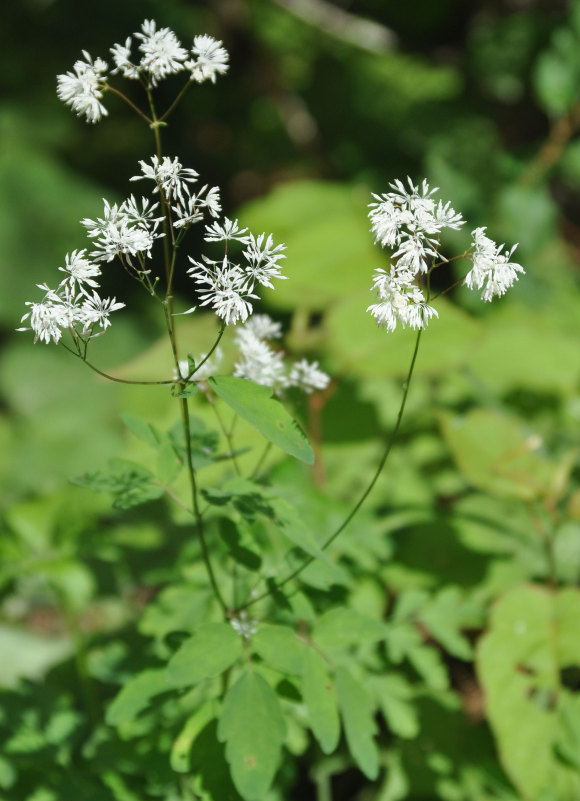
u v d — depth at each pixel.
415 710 0.75
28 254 1.56
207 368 0.61
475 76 2.17
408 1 2.28
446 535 0.79
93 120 0.56
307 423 0.80
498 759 0.74
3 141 1.76
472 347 0.79
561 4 2.25
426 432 0.96
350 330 0.80
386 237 0.55
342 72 2.20
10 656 0.90
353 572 0.71
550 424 1.01
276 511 0.59
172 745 0.67
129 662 0.71
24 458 1.28
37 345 1.45
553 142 1.40
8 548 0.74
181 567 0.70
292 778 0.69
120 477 0.60
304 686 0.59
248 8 2.25
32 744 0.67
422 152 1.98
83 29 1.94
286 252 0.93
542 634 0.72
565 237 1.62
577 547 0.82
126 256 0.55
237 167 2.08
